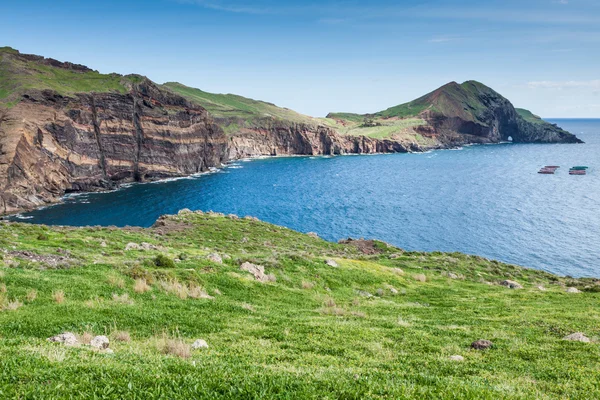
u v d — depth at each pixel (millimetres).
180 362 12500
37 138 158750
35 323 19078
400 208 164125
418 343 20375
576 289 51219
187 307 25844
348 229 132375
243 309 27562
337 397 9797
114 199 163000
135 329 20391
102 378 10055
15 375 9922
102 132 190250
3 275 26078
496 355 18641
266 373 11734
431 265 65062
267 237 86062
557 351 19547
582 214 150500
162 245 59969
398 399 9703
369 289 44094
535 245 115000
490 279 61594
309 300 35188
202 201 167875
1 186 136375
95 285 27625
